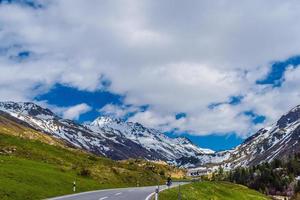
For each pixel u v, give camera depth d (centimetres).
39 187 5288
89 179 8144
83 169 8462
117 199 4553
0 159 7369
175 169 17762
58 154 10869
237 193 11188
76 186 6394
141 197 4941
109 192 5803
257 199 11700
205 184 10406
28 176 5838
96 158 12156
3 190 4356
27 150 10012
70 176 7431
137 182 9344
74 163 10125
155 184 10550
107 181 8719
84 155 12094
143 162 16738
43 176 6288
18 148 9894
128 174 10269
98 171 9444
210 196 8981
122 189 6812
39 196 4638
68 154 11306
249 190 13488
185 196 6950
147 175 11544
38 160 9300
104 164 11338
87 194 5294
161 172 14100
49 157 9956
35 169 6938
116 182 9069
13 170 6069
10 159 7688
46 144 11644
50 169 7662
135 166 12550
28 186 5088
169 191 6569
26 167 6931
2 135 10931
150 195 5312
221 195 10044
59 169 8081
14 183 5022
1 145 9819
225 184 13850
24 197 4344
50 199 4319
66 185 6184
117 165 11975
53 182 6022
